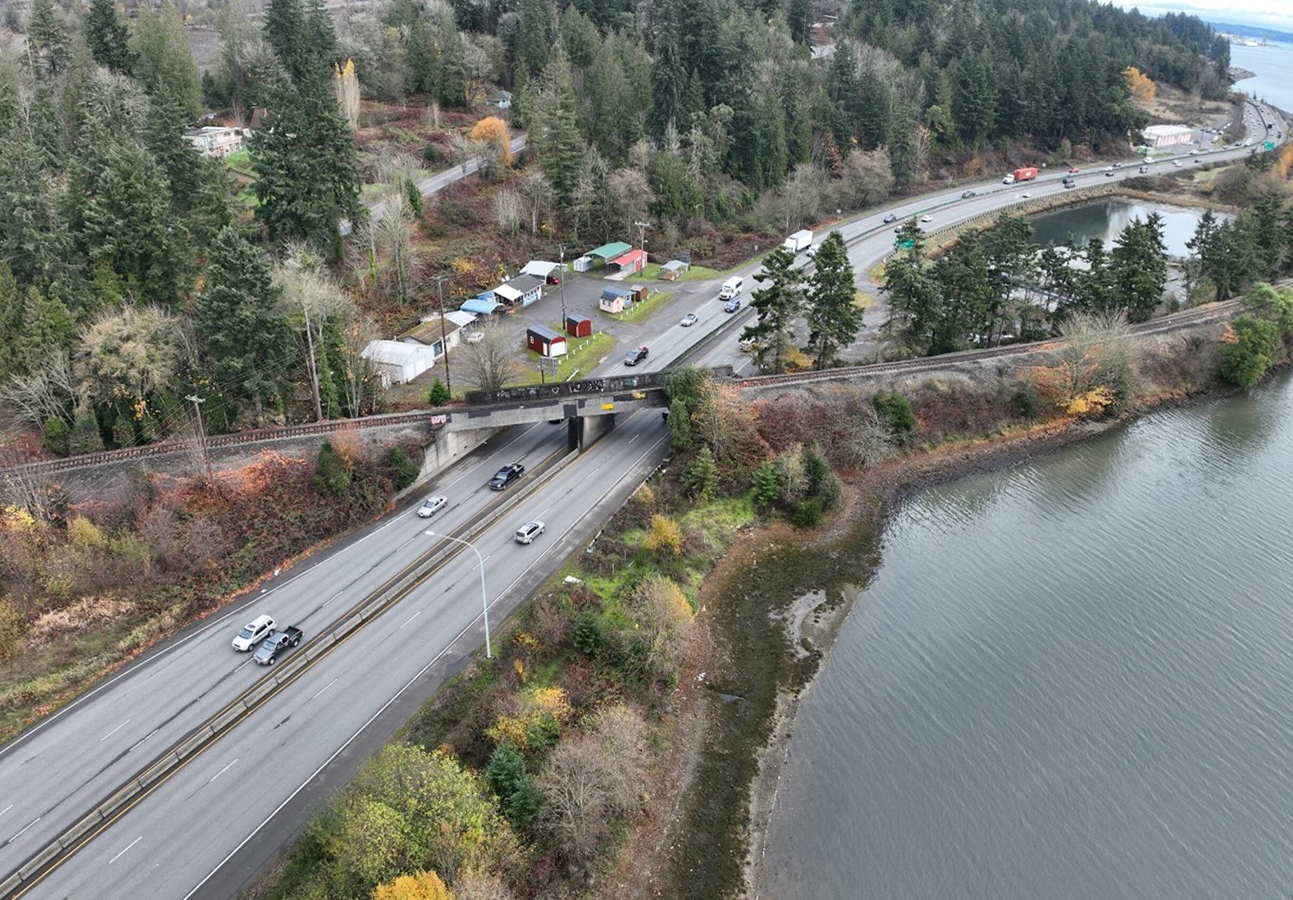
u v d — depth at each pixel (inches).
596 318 4478.3
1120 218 7057.1
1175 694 2422.5
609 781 1936.5
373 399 3398.1
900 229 6058.1
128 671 2261.3
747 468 3326.8
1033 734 2294.5
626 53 5959.6
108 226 2992.1
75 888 1706.4
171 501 2640.3
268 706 2160.4
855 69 7057.1
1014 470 3612.2
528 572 2696.9
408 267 4215.1
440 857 1646.2
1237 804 2095.2
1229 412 4153.5
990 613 2755.9
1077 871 1936.5
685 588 2780.5
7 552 2337.6
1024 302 4443.9
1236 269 4778.5
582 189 5083.7
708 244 5433.1
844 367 3870.6
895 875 1926.7
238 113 5536.4
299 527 2768.2
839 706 2395.4
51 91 4712.1
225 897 1696.6
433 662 2320.4
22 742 2036.2
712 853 1975.9
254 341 2923.2
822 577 2942.9
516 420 3280.0
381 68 6072.8
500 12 6811.0
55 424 2797.7
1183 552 3053.6
